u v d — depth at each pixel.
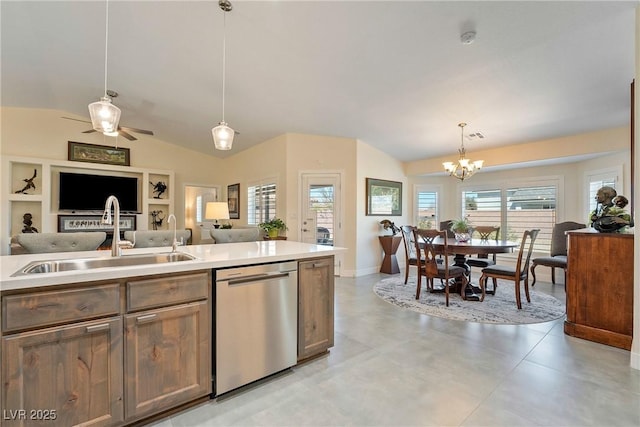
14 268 1.52
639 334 2.13
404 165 6.59
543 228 5.34
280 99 4.11
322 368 2.16
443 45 2.69
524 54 2.73
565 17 2.25
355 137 5.37
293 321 2.12
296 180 5.48
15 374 1.23
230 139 2.61
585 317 2.68
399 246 6.45
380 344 2.57
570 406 1.70
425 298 4.04
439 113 4.12
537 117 4.00
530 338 2.69
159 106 4.81
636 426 1.53
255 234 4.46
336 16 2.43
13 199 5.29
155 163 6.92
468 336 2.74
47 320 1.29
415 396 1.80
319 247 2.54
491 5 2.18
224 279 1.79
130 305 1.49
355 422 1.57
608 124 4.07
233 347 1.83
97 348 1.41
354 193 5.43
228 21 2.61
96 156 6.19
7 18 2.83
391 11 2.32
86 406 1.39
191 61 3.35
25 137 5.57
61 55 3.49
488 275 3.82
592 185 4.72
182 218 7.27
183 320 1.66
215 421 1.59
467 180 6.42
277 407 1.71
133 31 2.92
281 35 2.74
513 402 1.74
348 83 3.53
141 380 1.53
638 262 2.14
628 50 2.59
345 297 4.09
